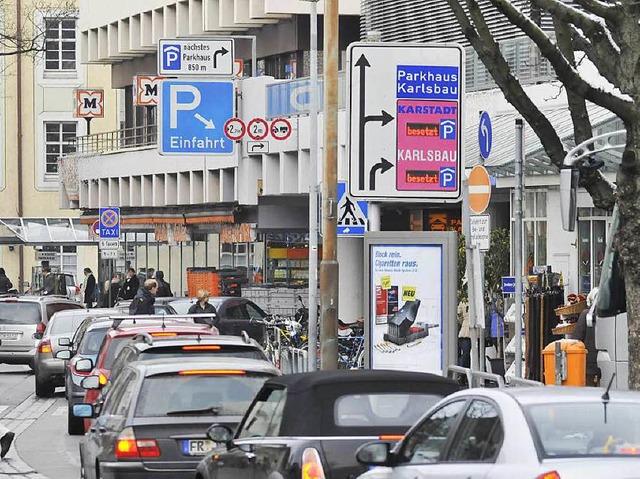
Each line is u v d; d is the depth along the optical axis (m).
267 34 143.75
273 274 139.12
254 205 134.00
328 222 64.50
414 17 111.31
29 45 132.50
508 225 96.75
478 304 50.81
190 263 159.62
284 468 28.56
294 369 80.62
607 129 74.81
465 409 24.92
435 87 53.72
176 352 41.81
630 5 41.28
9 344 104.50
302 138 116.75
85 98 179.75
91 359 61.59
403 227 107.69
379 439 28.95
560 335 62.53
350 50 53.69
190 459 36.19
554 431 22.41
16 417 76.50
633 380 41.53
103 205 170.00
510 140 82.94
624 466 21.06
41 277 179.75
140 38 164.88
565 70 41.19
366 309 56.88
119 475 36.03
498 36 98.25
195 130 99.38
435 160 53.78
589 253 80.25
